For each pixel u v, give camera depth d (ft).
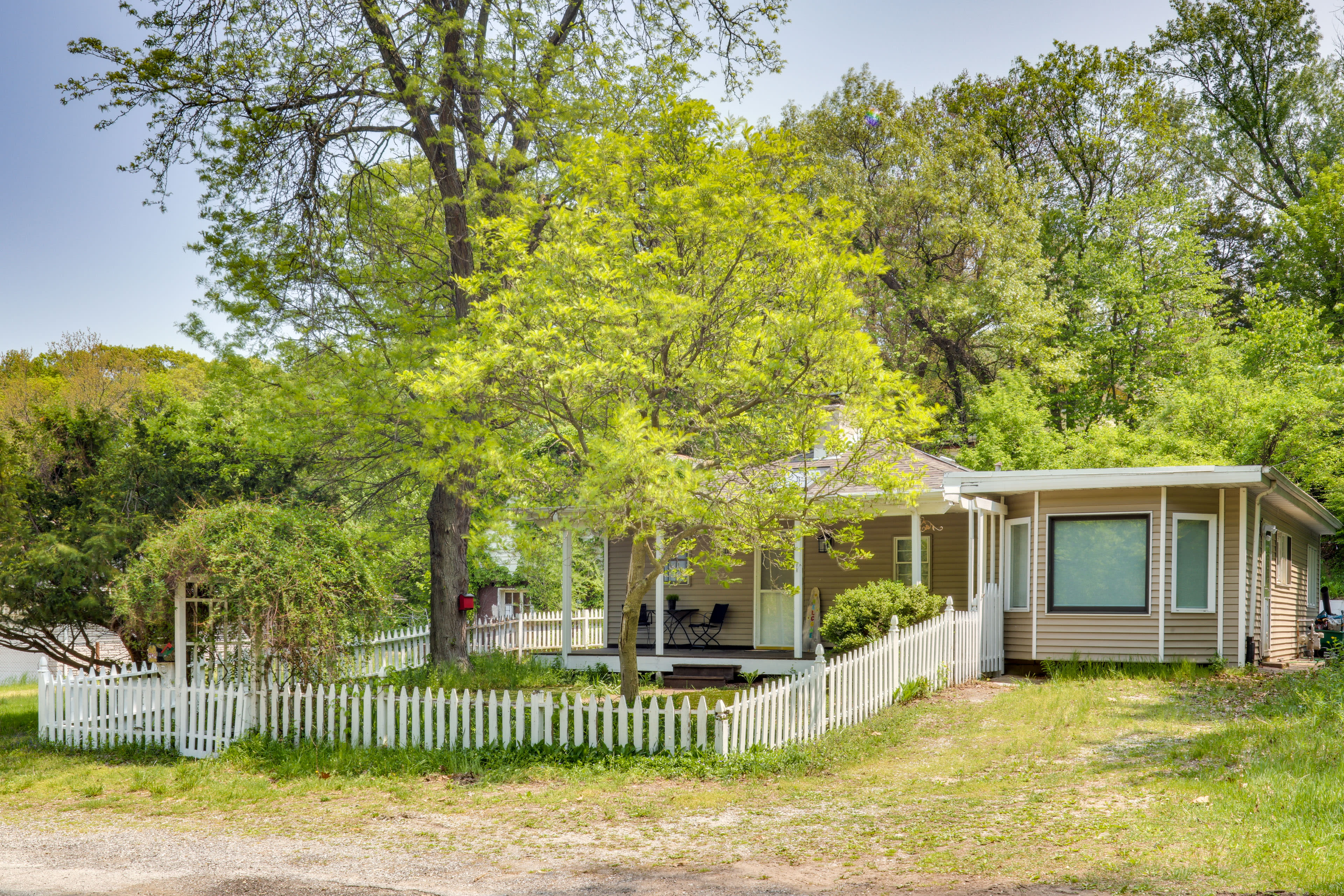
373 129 58.75
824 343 38.40
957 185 116.78
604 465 35.70
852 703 44.55
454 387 38.22
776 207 39.47
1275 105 138.51
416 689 41.29
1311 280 122.72
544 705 40.11
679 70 55.57
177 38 55.31
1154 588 55.62
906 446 41.45
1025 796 29.96
